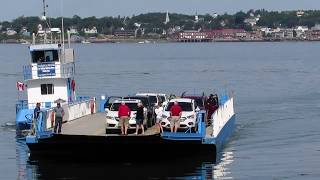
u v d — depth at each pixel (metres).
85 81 112.81
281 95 84.75
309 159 40.47
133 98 45.59
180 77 121.81
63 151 41.16
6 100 82.19
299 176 35.75
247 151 43.53
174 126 40.44
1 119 62.44
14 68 157.88
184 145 39.81
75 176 36.59
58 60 54.25
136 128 41.09
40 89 54.03
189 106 42.09
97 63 181.25
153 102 48.59
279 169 37.62
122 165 39.25
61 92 54.03
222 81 111.31
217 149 42.06
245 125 56.38
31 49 53.97
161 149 40.03
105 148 40.12
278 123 57.34
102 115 53.06
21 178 36.34
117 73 134.50
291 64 166.50
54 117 42.62
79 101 53.69
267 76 123.12
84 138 39.59
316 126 55.00
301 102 75.25
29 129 51.62
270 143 46.75
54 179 35.97
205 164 39.25
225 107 48.28
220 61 188.62
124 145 39.69
